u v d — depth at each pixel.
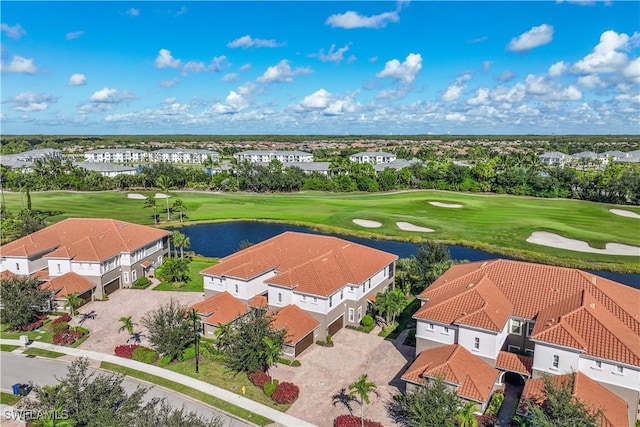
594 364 33.16
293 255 55.53
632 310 38.41
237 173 159.88
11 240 80.75
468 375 34.62
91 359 43.00
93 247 59.44
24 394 37.16
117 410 28.50
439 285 45.78
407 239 89.69
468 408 30.11
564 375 33.84
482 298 39.50
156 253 69.88
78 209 115.19
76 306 51.44
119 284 61.72
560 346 33.69
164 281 64.25
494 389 36.84
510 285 43.12
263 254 54.84
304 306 46.78
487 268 45.78
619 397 32.53
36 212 102.50
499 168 171.75
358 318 50.16
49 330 49.09
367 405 35.81
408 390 36.44
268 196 140.00
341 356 43.47
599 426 28.64
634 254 77.75
